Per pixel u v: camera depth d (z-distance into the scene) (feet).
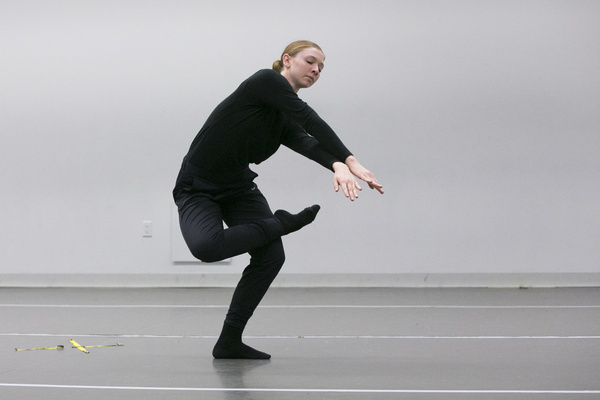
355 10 19.62
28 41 20.48
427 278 19.48
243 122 8.31
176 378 7.96
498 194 19.39
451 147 19.47
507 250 19.35
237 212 8.97
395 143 19.54
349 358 9.21
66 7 20.36
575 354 9.33
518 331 11.55
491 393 7.07
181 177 8.82
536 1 19.27
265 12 19.85
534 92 19.31
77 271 20.36
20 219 20.54
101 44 20.29
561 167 19.26
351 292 18.30
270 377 7.97
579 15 19.19
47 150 20.47
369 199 19.63
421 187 19.52
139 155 20.18
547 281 19.26
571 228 19.25
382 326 12.32
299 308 15.02
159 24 20.13
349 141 19.66
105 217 20.30
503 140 19.35
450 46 19.43
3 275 20.54
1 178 20.61
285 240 19.85
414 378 7.86
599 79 19.16
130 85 20.21
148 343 10.73
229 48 19.97
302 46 8.65
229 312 9.16
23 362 9.12
